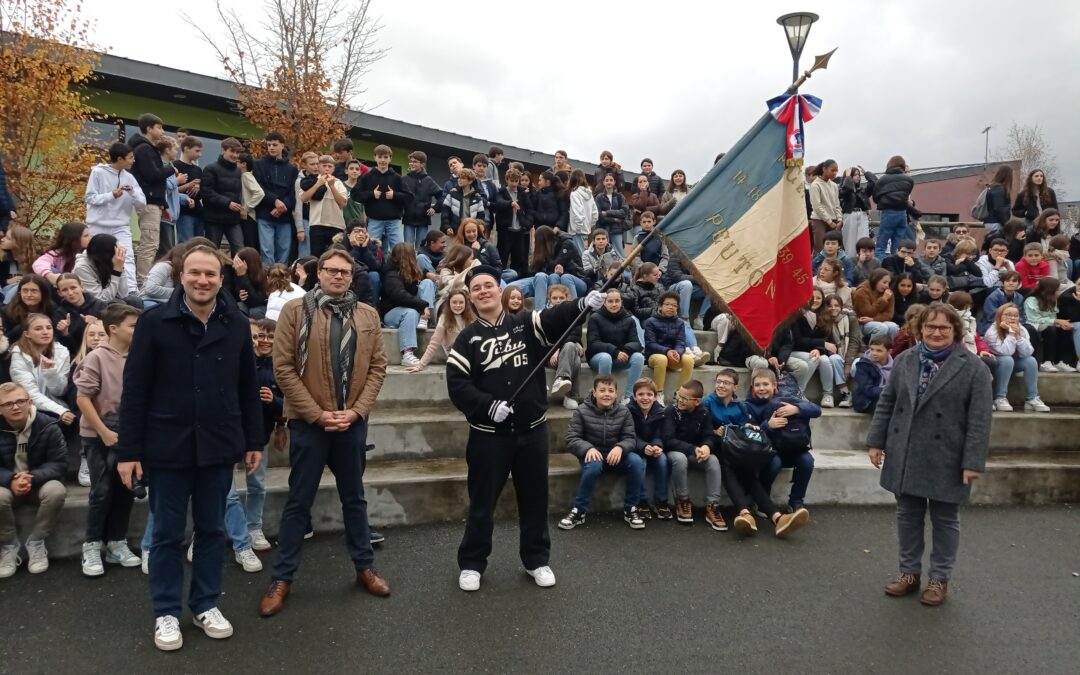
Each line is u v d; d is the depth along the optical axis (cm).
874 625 400
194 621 374
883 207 1046
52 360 506
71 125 1153
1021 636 392
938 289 782
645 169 1171
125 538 443
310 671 335
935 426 429
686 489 558
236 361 366
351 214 915
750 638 380
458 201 936
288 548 399
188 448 350
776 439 571
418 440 589
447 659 348
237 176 834
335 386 407
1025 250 895
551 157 1784
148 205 757
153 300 612
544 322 423
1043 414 706
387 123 1530
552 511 565
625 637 376
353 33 1588
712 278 462
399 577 439
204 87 1320
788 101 458
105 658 340
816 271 963
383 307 736
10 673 326
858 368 699
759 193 465
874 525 564
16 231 679
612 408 570
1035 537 550
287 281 621
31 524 436
